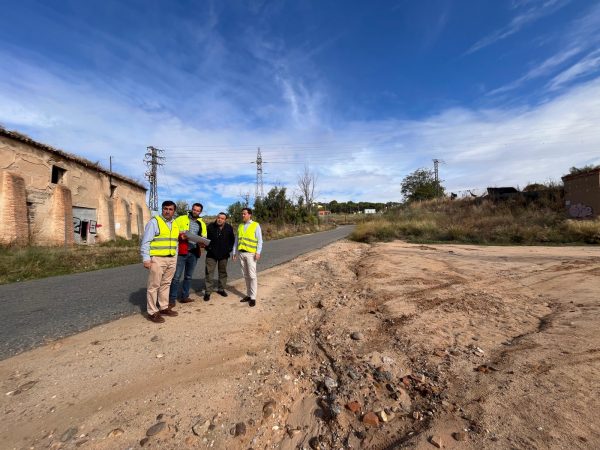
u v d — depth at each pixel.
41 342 4.30
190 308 5.87
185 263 6.16
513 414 2.55
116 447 2.37
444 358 3.63
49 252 12.36
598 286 6.69
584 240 15.61
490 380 3.09
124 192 26.31
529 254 12.17
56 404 2.91
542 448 2.18
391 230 22.36
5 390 3.14
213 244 6.48
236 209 35.84
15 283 8.41
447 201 38.72
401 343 4.10
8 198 14.77
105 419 2.70
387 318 5.10
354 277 8.77
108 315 5.44
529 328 4.55
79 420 2.68
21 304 6.14
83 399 2.99
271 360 3.81
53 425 2.62
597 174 19.72
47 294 6.95
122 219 24.67
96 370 3.53
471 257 11.74
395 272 8.99
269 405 2.86
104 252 14.66
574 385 2.93
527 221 21.12
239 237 6.17
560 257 11.02
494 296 6.30
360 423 2.61
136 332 4.66
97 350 4.04
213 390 3.14
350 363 3.62
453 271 9.00
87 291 7.21
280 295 6.83
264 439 2.49
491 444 2.24
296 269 10.09
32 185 16.50
